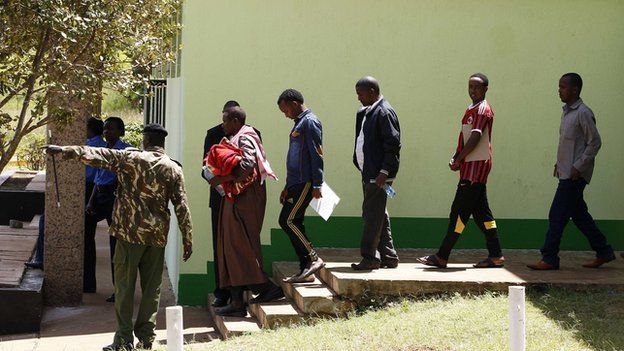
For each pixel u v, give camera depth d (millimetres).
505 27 10289
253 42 10008
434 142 10258
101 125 11172
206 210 9953
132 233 7730
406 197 10250
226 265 8555
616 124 10398
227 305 9000
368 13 10156
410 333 7227
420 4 10203
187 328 8977
